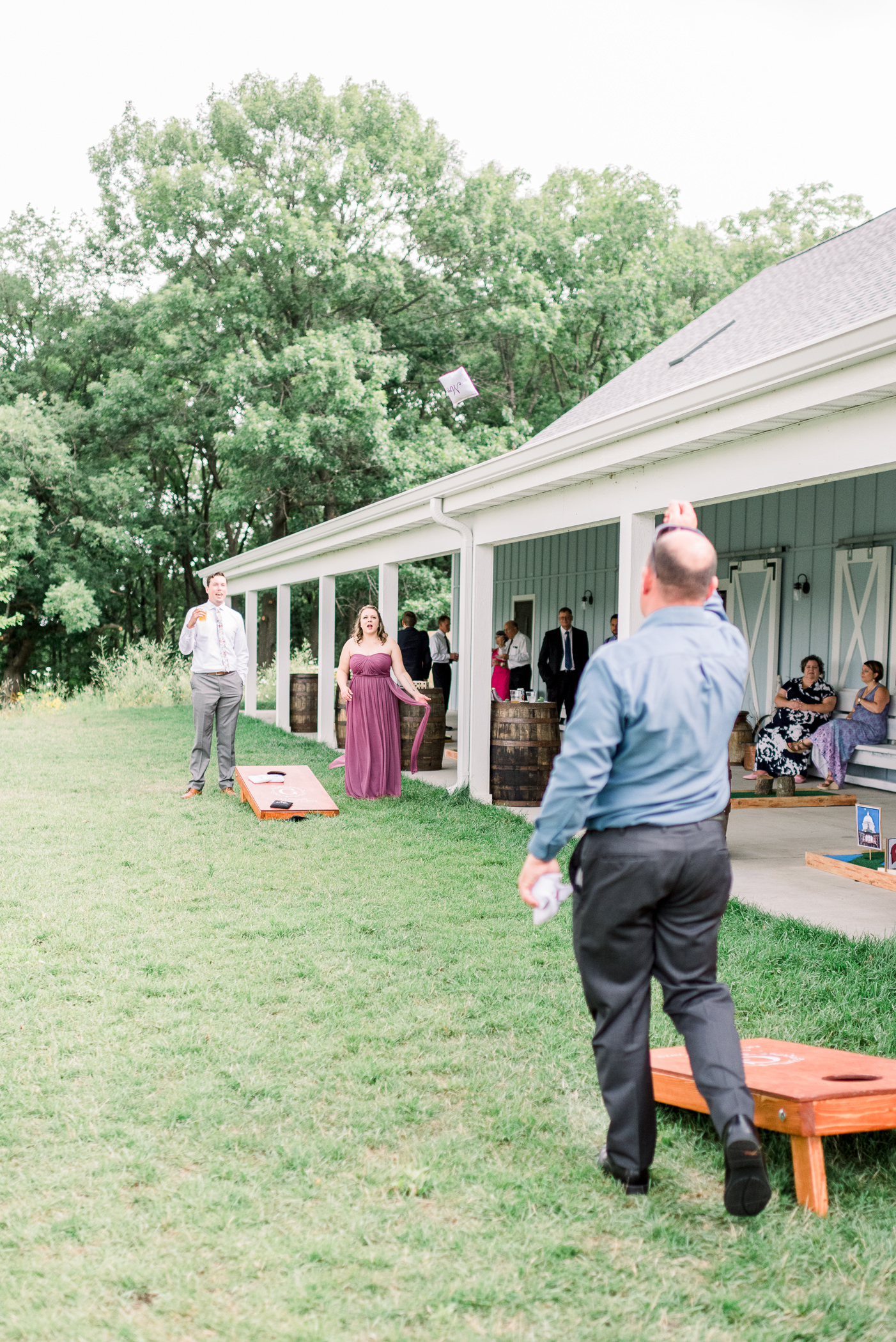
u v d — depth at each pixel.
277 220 26.56
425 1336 2.18
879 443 4.87
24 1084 3.41
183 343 28.64
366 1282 2.36
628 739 2.54
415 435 27.77
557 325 28.77
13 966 4.66
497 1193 2.75
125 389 29.36
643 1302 2.30
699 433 5.82
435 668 16.11
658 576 2.65
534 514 8.33
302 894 6.03
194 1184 2.77
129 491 29.95
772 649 12.70
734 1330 2.22
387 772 9.48
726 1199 2.38
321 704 14.12
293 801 8.57
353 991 4.38
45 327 33.72
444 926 5.38
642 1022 2.69
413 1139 3.08
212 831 7.86
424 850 7.21
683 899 2.58
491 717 9.35
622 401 12.59
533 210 30.53
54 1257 2.45
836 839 7.77
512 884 6.29
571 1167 2.90
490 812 8.70
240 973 4.61
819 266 12.49
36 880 6.31
